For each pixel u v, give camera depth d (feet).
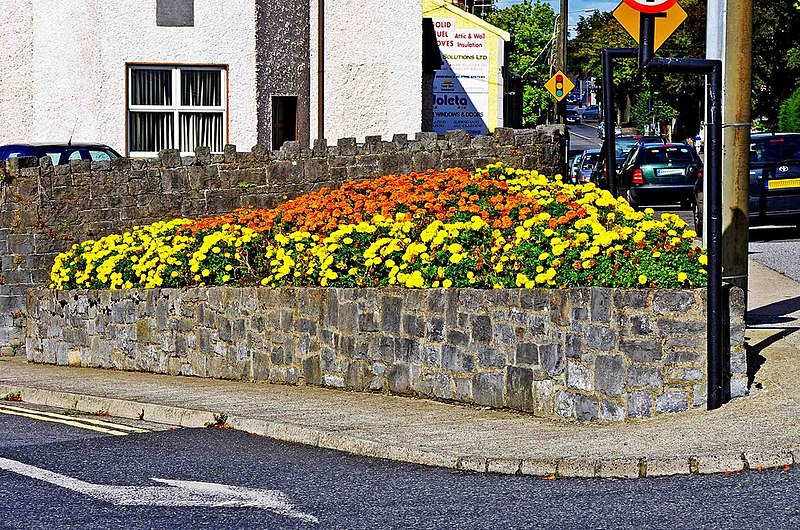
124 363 49.16
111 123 70.90
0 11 75.00
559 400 32.09
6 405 41.55
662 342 30.53
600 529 22.35
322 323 40.06
